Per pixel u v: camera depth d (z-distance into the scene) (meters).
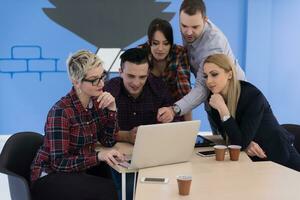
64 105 2.06
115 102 2.40
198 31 2.57
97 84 2.05
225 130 2.24
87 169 2.17
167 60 2.81
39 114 4.90
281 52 5.32
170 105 2.60
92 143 2.19
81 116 2.10
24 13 4.68
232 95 2.29
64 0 4.73
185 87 2.81
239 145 2.20
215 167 1.95
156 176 1.82
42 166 2.06
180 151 2.01
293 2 5.23
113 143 2.35
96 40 4.87
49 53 4.81
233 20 5.15
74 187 1.97
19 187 1.81
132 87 2.43
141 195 1.57
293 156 2.35
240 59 5.26
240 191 1.60
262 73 5.27
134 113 2.55
